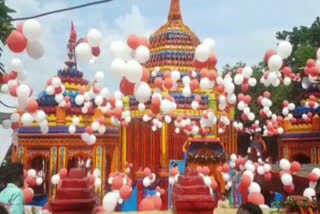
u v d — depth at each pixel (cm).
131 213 920
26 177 1170
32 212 1171
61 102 1420
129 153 2095
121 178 898
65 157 1786
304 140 1842
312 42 2830
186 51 2230
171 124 2016
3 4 950
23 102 870
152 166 2016
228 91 1247
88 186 750
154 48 2284
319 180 523
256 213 435
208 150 1898
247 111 1512
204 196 734
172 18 2400
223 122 1842
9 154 2053
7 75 880
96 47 753
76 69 1922
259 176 1388
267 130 1884
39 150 1830
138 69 688
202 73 1060
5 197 548
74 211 714
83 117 1817
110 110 1269
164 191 1839
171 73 1104
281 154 1995
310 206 732
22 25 661
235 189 1775
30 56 686
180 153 2009
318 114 1812
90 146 1823
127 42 718
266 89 2586
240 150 2733
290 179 1066
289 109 1783
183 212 728
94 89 1227
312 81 1363
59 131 1792
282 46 884
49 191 1750
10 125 1044
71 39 1948
